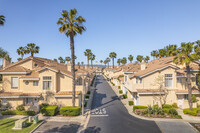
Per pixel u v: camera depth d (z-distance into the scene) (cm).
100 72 15100
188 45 2030
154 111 2105
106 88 4872
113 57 9081
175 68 2469
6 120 1869
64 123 1784
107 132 1526
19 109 2186
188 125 1723
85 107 2553
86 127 1658
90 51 7431
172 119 1927
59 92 2388
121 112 2252
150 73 2509
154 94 2416
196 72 2534
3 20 1936
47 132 1508
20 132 1476
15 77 2458
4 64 2833
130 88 2675
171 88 2458
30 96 2247
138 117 2011
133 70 3528
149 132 1529
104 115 2106
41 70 2367
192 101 2366
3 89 2430
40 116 2061
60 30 2053
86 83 3812
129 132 1525
